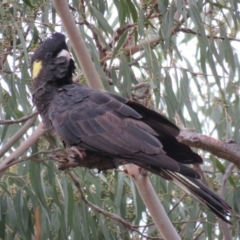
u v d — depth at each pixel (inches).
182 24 493.4
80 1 464.1
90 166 367.6
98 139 352.8
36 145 446.3
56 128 368.2
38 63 392.8
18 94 452.4
